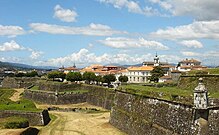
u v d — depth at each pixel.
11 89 160.38
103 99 112.19
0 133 53.19
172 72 148.75
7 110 73.69
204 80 59.25
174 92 48.31
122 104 66.88
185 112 41.28
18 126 62.31
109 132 63.28
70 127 70.12
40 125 72.06
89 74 159.38
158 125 48.38
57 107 111.75
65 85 137.38
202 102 37.75
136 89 61.50
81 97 125.06
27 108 76.94
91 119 81.25
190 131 39.19
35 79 189.00
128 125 60.06
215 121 37.25
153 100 51.81
